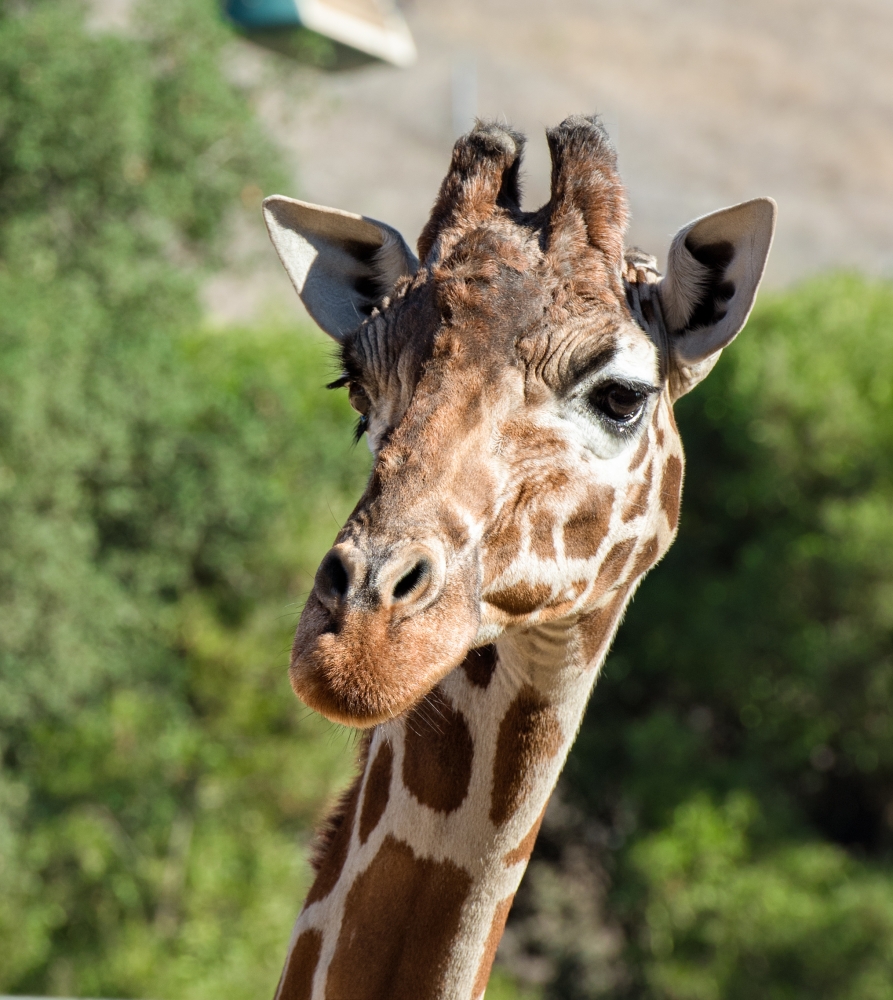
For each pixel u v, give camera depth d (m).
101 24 58.91
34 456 38.81
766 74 164.00
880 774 48.50
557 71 155.88
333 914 8.68
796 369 48.28
